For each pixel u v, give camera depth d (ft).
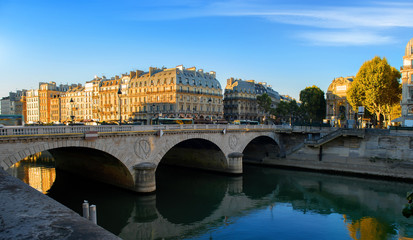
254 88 440.45
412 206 30.86
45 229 19.22
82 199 126.31
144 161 132.16
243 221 111.45
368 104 215.92
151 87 340.39
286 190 155.43
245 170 205.98
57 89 521.65
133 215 115.55
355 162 185.98
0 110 622.13
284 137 224.12
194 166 204.03
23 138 92.22
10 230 18.94
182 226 106.52
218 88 382.22
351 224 108.68
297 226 106.52
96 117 407.85
